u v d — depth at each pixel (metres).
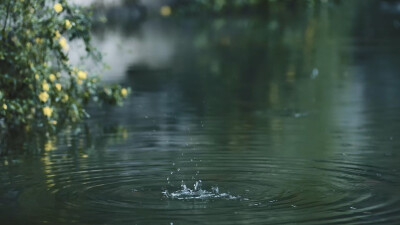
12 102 12.71
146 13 46.69
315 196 9.01
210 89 19.38
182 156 11.45
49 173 10.38
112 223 7.98
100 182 9.81
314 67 23.64
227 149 11.93
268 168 10.52
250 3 49.09
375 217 8.09
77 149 12.16
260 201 8.80
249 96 18.16
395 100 17.27
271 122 14.57
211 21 42.81
